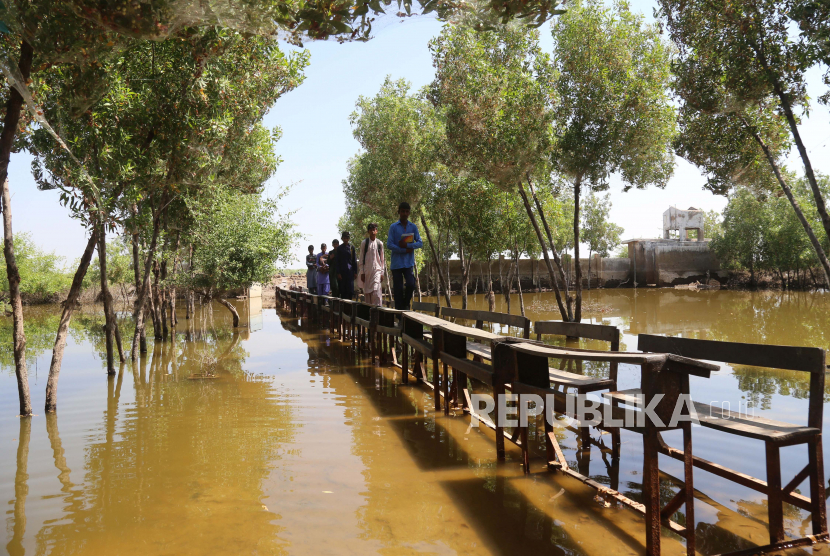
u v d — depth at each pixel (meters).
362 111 17.83
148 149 7.01
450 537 2.60
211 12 2.98
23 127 5.74
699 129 10.04
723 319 13.57
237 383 6.66
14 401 5.91
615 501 3.02
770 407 4.94
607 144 11.16
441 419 4.90
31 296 26.42
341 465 3.67
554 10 3.04
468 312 6.52
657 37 11.35
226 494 3.18
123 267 25.91
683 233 39.38
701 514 2.84
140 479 3.45
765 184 10.58
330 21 2.98
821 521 2.53
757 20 8.12
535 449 4.04
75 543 2.58
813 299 21.41
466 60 11.35
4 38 3.69
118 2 2.91
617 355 2.55
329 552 2.46
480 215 14.33
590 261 34.41
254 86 9.38
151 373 7.50
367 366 7.91
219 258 11.95
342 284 11.38
